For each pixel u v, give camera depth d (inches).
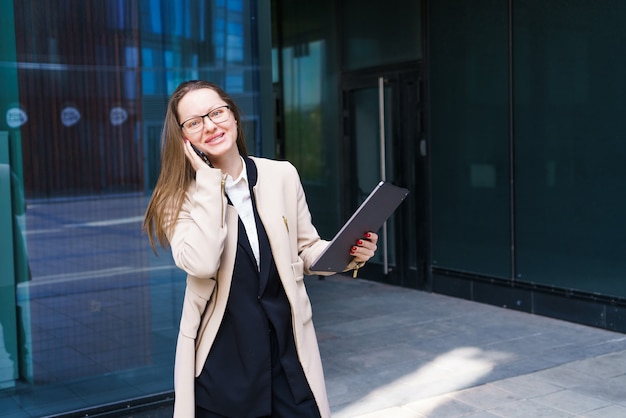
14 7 144.2
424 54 276.4
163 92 159.0
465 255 268.5
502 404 164.7
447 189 273.3
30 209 146.9
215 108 83.0
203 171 80.5
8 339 146.1
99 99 152.9
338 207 323.6
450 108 268.8
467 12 258.5
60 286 150.3
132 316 157.2
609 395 168.4
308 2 329.7
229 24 164.6
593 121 220.7
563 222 232.4
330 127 323.9
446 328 232.5
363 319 247.8
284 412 84.5
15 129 145.1
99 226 153.7
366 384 182.1
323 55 323.9
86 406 152.3
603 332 220.4
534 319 239.0
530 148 241.0
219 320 83.0
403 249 294.7
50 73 147.9
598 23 217.0
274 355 84.4
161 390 159.8
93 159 152.7
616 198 216.4
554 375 183.6
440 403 166.7
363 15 302.4
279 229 85.0
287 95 347.3
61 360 150.6
